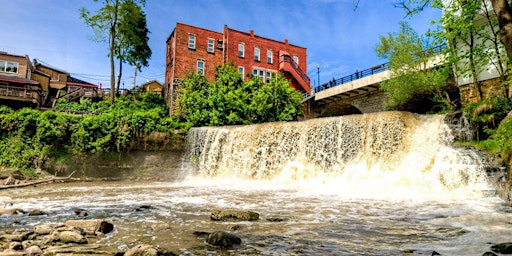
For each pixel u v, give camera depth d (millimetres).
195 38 33656
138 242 4648
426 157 12773
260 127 19547
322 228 5625
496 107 12703
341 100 30641
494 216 6562
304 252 4086
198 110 25516
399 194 10898
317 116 33562
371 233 5188
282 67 37250
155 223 6137
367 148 14891
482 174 10305
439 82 18047
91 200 10008
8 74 33500
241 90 27594
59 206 8703
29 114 20547
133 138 21688
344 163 15336
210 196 10938
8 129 20016
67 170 20219
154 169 21578
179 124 23750
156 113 24172
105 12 31922
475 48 15367
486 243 4406
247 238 4902
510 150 9438
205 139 21859
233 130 20734
